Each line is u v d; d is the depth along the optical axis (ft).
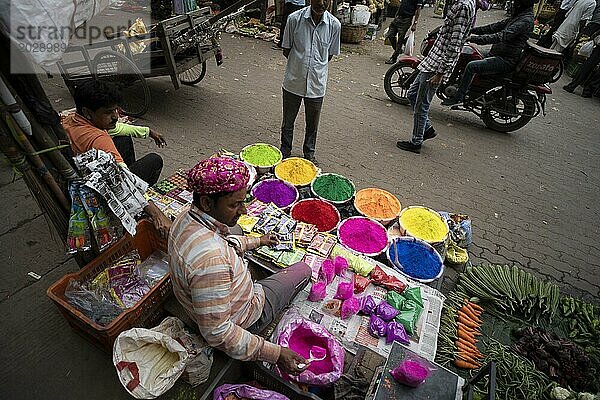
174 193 11.14
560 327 10.47
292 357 6.63
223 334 5.89
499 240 13.07
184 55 17.44
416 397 6.50
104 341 7.46
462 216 12.42
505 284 10.92
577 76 25.68
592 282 11.91
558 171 17.28
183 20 15.94
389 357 6.99
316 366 7.43
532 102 18.90
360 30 29.50
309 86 13.34
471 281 11.04
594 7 26.05
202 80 20.85
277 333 7.79
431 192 14.88
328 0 12.34
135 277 8.56
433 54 14.78
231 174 5.58
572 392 8.53
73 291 7.67
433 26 37.65
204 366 7.31
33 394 7.35
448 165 16.69
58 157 6.94
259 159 13.29
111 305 7.72
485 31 19.34
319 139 17.19
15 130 6.18
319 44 12.80
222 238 6.19
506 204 14.80
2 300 8.86
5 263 9.69
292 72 13.33
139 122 16.49
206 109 18.20
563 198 15.55
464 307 10.22
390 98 21.35
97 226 7.73
